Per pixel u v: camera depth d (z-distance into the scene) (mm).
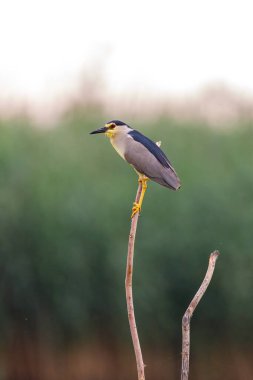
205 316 17312
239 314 17188
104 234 17094
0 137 18484
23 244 17250
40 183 17641
